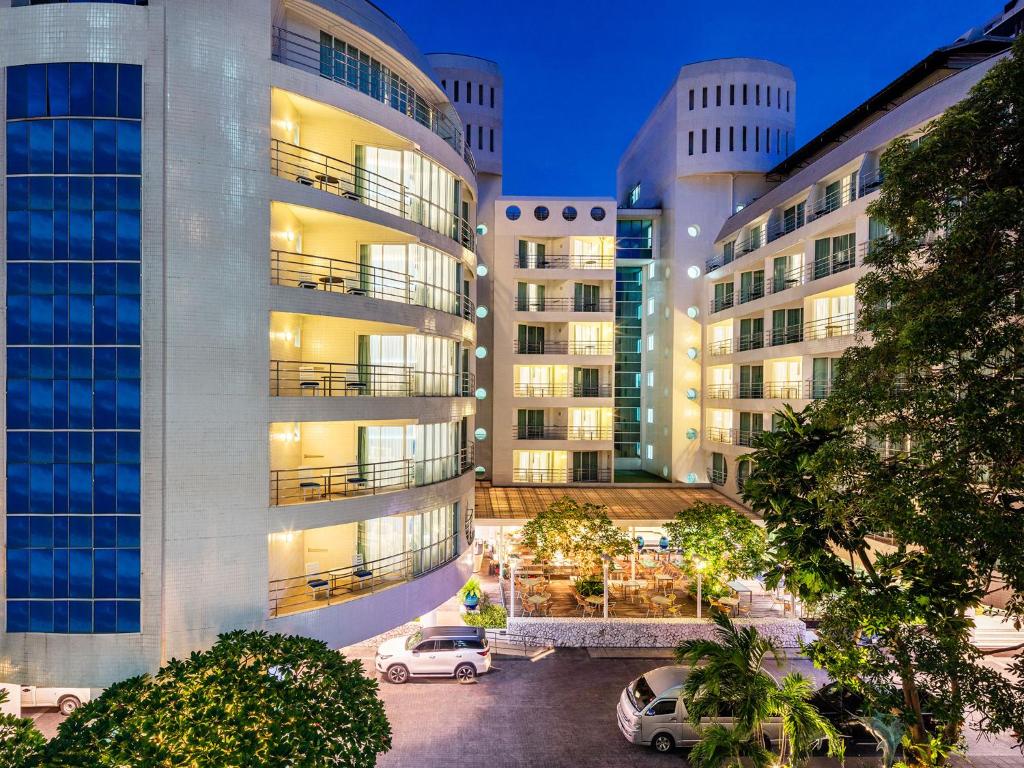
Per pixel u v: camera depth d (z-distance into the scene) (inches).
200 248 581.6
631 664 801.6
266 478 610.9
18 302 566.3
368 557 745.6
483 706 683.4
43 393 565.6
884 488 382.9
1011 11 1096.2
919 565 415.8
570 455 1466.5
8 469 567.2
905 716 420.8
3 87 561.6
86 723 381.1
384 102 759.7
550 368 1487.5
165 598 570.9
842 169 1022.4
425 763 574.2
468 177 927.7
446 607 985.5
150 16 563.5
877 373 417.4
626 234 1632.6
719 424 1443.2
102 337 566.3
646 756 591.5
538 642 860.0
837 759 580.7
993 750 609.3
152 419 567.8
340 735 385.1
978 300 350.6
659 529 1293.1
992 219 350.0
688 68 1482.5
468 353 1049.5
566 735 626.2
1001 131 368.8
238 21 596.7
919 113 855.1
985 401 343.6
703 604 961.5
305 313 629.9
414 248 781.9
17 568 568.7
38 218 563.2
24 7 562.6
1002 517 346.6
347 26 732.7
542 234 1445.6
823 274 1074.7
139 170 566.3
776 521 481.7
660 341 1592.0
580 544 886.4
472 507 962.7
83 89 560.4
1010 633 840.9
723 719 586.6
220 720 365.1
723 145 1450.5
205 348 584.4
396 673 737.6
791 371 1190.3
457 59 1475.1
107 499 568.1
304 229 741.9
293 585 695.1
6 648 567.5
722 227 1481.3
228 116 591.5
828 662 452.4
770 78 1465.3
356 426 761.0
